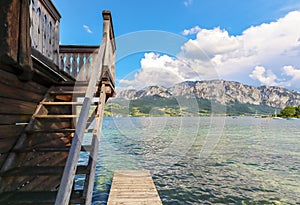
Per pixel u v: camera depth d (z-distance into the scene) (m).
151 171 5.04
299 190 4.79
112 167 5.17
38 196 1.37
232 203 4.07
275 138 13.53
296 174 5.99
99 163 5.58
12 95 1.64
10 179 1.51
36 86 2.17
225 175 5.86
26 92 1.91
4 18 1.14
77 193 1.49
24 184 1.72
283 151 9.31
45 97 2.33
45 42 2.61
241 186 5.00
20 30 1.27
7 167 1.49
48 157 2.36
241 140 12.50
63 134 2.99
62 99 2.83
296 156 8.34
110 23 2.68
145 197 3.13
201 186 4.93
